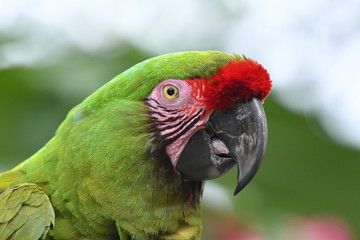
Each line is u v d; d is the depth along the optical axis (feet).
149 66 17.97
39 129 24.22
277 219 25.90
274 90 28.02
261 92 18.29
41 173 17.56
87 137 17.47
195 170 18.04
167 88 17.83
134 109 17.66
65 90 24.08
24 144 24.35
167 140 17.76
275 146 27.78
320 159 28.40
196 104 17.88
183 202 18.02
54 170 17.40
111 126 17.49
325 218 26.73
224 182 25.14
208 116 18.10
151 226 17.43
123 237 17.15
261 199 26.40
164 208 17.66
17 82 24.14
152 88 17.81
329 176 28.63
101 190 17.15
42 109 24.30
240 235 24.21
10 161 24.36
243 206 24.79
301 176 28.02
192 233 18.01
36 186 17.17
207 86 17.83
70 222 17.03
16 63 24.52
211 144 18.16
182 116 17.88
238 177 17.99
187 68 17.90
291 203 28.12
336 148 28.63
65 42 25.34
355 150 28.89
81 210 17.04
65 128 17.90
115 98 17.81
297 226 26.04
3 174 18.02
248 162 18.01
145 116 17.66
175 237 17.72
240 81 17.88
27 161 18.29
